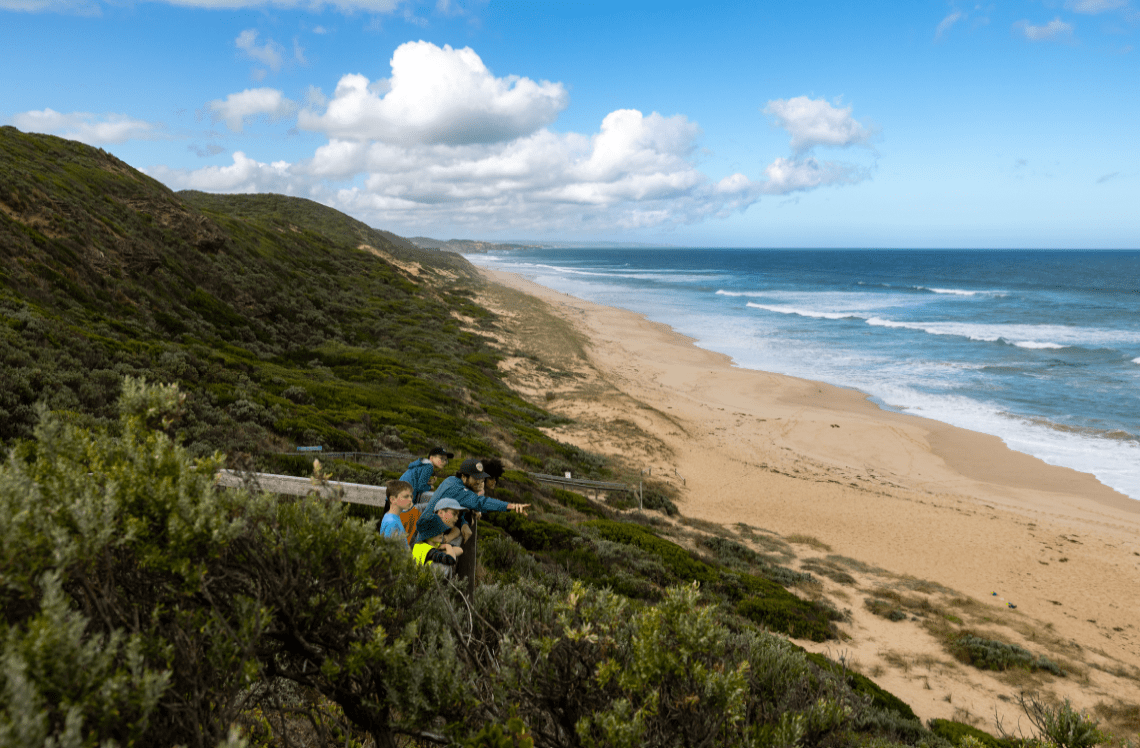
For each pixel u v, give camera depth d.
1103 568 20.75
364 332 46.00
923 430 35.66
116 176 38.09
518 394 40.47
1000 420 36.94
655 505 24.19
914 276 143.25
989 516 25.00
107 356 17.53
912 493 27.77
